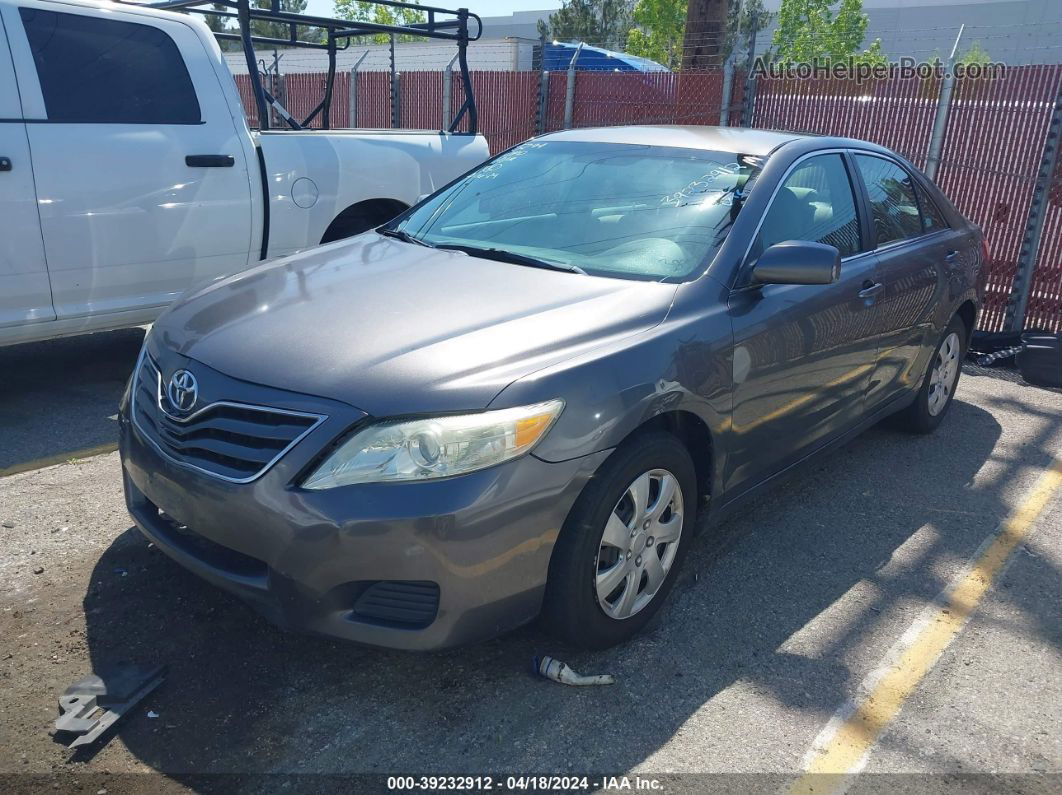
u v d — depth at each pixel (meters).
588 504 2.79
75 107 4.84
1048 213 7.52
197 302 3.37
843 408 4.21
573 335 2.93
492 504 2.56
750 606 3.48
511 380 2.67
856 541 4.07
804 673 3.09
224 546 2.75
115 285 5.09
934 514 4.39
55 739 2.58
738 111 9.25
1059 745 2.81
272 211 5.70
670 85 9.88
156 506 3.04
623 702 2.88
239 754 2.58
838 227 4.17
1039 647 3.33
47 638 3.03
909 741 2.79
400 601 2.61
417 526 2.50
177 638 3.07
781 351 3.54
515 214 3.96
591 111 10.59
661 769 2.61
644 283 3.33
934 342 5.02
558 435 2.67
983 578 3.80
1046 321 7.69
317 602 2.59
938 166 7.98
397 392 2.60
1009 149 7.61
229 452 2.70
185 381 2.88
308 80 13.90
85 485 4.20
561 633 2.92
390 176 6.31
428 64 18.20
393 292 3.23
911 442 5.35
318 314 3.07
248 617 3.21
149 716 2.70
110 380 5.76
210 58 5.48
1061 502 4.59
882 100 8.20
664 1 23.34
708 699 2.92
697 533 3.46
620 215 3.76
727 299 3.36
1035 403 6.26
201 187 5.31
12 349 6.36
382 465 2.54
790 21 24.19
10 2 4.66
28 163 4.63
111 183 4.93
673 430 3.22
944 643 3.31
